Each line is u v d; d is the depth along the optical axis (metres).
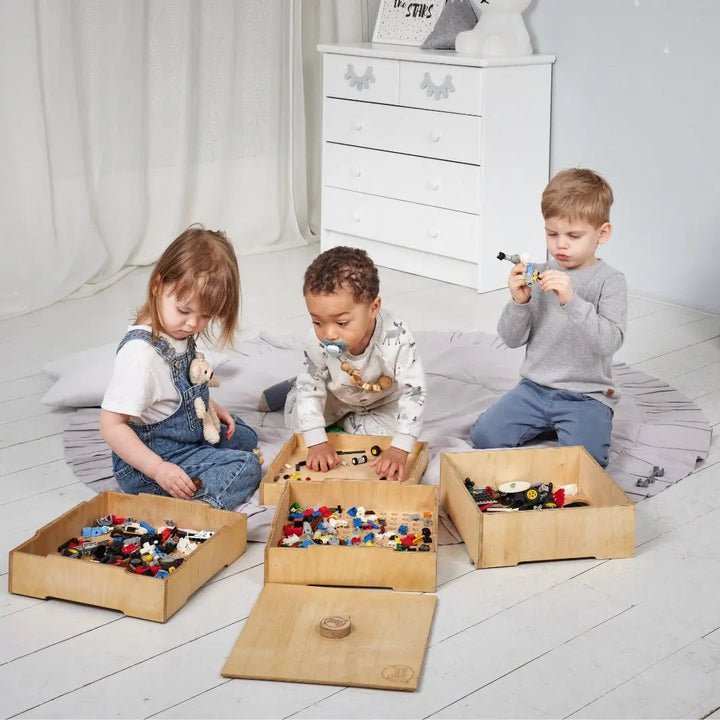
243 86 3.89
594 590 1.67
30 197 3.26
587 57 3.41
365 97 3.68
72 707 1.38
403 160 3.61
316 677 1.43
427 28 3.80
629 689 1.42
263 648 1.49
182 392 1.95
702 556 1.77
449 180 3.48
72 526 1.77
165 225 3.79
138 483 1.95
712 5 3.07
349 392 2.12
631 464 2.14
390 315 2.04
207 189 3.90
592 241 2.14
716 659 1.49
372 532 1.79
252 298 3.41
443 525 1.88
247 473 1.95
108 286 3.55
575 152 3.53
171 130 3.69
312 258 3.97
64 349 2.94
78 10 3.33
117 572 1.58
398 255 3.76
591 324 2.05
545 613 1.60
